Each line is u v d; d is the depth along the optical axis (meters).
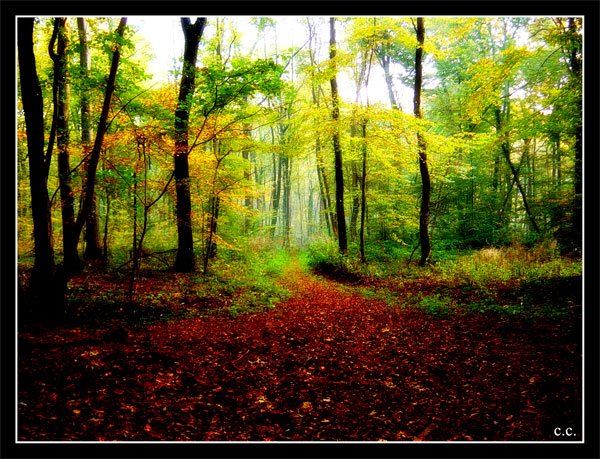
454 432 3.78
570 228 11.84
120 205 12.36
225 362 5.53
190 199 12.16
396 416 4.16
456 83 24.09
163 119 8.80
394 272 14.17
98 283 9.78
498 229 20.17
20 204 13.79
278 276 16.38
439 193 20.75
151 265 13.42
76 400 3.93
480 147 12.32
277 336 7.05
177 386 4.57
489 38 21.53
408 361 5.73
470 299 9.16
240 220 19.92
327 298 11.27
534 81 15.15
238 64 7.80
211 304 9.25
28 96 6.04
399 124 13.04
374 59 19.77
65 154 10.32
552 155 17.69
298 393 4.68
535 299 8.15
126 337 6.14
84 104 11.07
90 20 7.50
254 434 3.73
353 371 5.40
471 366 5.34
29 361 4.54
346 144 15.45
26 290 7.05
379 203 18.97
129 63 8.30
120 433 3.50
